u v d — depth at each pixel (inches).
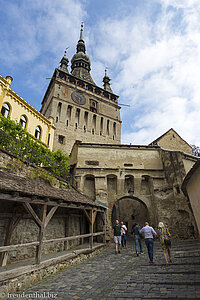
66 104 1590.8
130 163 690.8
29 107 844.6
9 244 279.3
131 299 153.1
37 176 385.7
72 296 170.4
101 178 658.8
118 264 290.4
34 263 255.4
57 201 306.2
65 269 286.8
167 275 204.8
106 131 1765.5
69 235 442.3
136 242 352.8
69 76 1796.3
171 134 1018.1
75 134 1530.5
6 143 355.3
